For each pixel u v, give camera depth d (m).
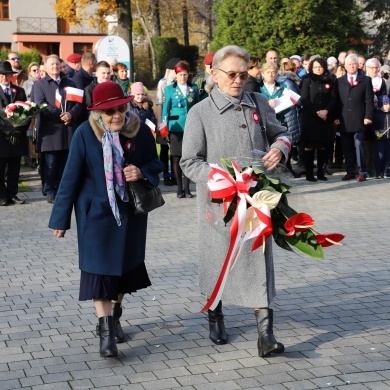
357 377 5.30
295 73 15.06
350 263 8.45
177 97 12.66
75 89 12.02
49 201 12.56
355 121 14.13
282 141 5.66
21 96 13.01
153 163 5.76
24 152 12.37
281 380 5.26
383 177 14.84
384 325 6.40
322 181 14.47
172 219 11.13
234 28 27.56
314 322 6.49
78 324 6.53
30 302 7.19
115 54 17.95
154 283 7.76
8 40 60.38
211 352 5.82
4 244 9.68
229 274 5.70
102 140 5.60
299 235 5.43
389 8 41.53
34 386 5.21
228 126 5.71
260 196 5.22
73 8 41.69
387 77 15.64
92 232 5.58
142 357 5.73
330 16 27.52
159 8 54.78
